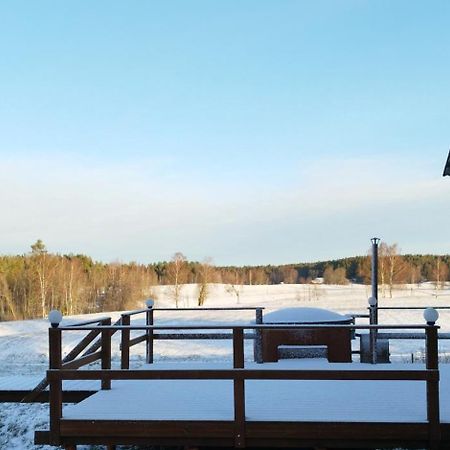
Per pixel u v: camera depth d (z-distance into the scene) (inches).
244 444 231.3
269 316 402.3
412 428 225.1
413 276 3705.7
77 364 269.1
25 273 2620.6
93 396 283.0
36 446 351.3
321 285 3838.6
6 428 379.9
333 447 229.3
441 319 1173.1
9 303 2410.2
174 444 235.9
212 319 1382.9
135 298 2778.1
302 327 240.8
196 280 3582.7
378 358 414.6
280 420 231.8
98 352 301.4
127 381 327.0
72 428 240.7
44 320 1515.7
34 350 893.8
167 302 2819.9
